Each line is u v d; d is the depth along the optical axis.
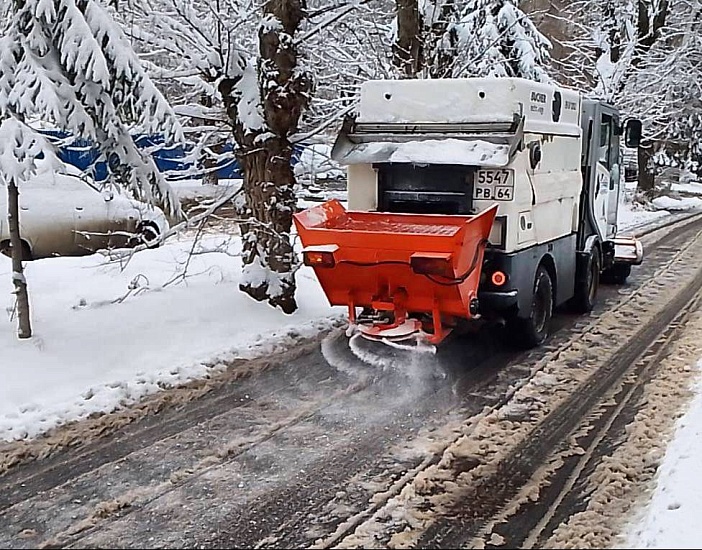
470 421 6.05
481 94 7.54
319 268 7.06
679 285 12.07
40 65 6.62
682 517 4.18
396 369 7.46
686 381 6.94
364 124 7.95
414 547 4.15
